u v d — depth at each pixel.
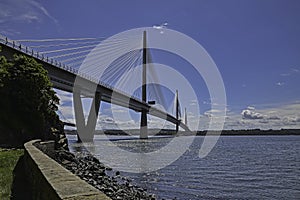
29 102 37.41
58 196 4.40
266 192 23.27
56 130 39.97
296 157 55.62
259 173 34.00
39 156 10.14
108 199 4.18
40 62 55.31
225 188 24.55
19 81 37.38
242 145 107.06
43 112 38.94
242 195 22.14
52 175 5.92
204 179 29.03
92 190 4.62
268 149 81.81
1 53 46.97
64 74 64.56
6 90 36.84
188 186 25.14
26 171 12.77
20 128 35.66
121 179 27.14
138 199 18.42
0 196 9.10
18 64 38.94
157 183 26.38
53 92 41.41
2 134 34.06
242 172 34.69
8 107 36.25
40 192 6.69
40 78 38.66
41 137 36.81
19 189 10.09
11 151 22.02
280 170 36.88
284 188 24.97
